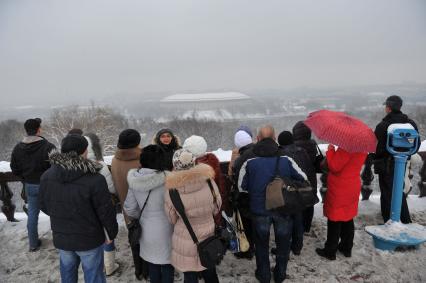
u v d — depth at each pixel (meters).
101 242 2.41
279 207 2.61
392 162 3.58
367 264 3.22
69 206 2.25
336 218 3.13
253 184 2.76
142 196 2.43
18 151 3.32
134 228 2.52
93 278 2.45
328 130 2.87
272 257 3.42
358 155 2.99
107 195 2.33
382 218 4.09
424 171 4.50
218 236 2.41
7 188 4.25
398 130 3.27
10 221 4.34
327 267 3.19
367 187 4.48
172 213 2.34
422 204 4.43
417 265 3.17
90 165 2.28
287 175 2.71
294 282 2.99
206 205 2.35
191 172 2.29
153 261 2.50
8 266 3.38
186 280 2.50
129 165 2.89
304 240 3.69
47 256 3.54
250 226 3.37
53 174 2.27
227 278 3.09
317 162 3.46
